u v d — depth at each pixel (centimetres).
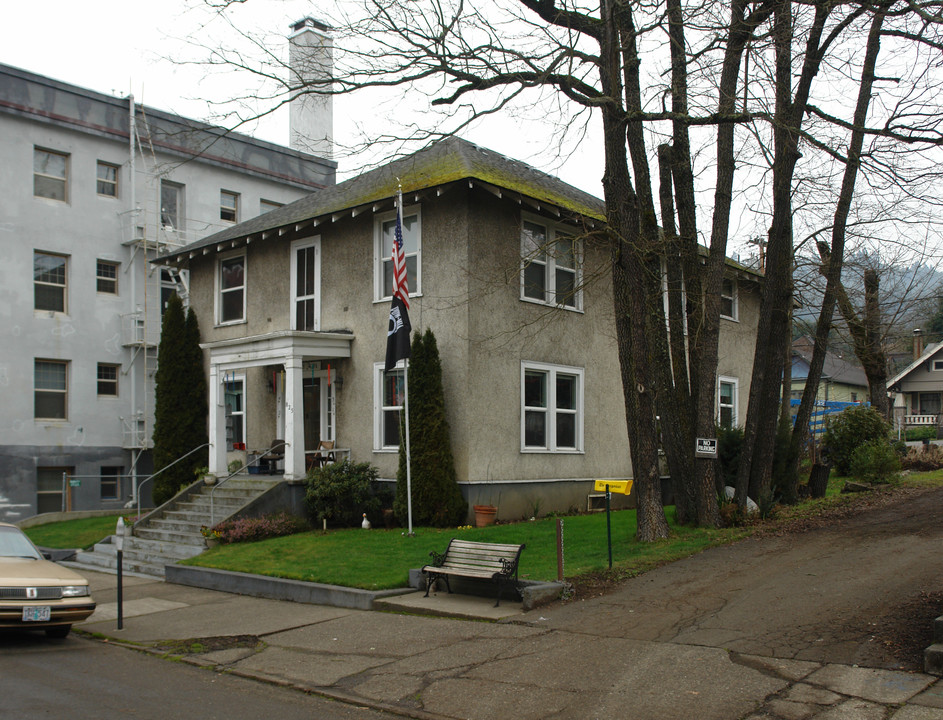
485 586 1092
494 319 1708
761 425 1549
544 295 1856
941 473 2214
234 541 1575
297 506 1720
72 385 2625
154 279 2816
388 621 1005
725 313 2447
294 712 686
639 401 1321
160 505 2027
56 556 1744
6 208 2505
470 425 1634
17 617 905
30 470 2509
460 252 1662
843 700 635
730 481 1639
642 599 990
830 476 2280
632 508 2047
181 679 797
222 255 2230
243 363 1880
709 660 750
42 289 2600
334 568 1268
